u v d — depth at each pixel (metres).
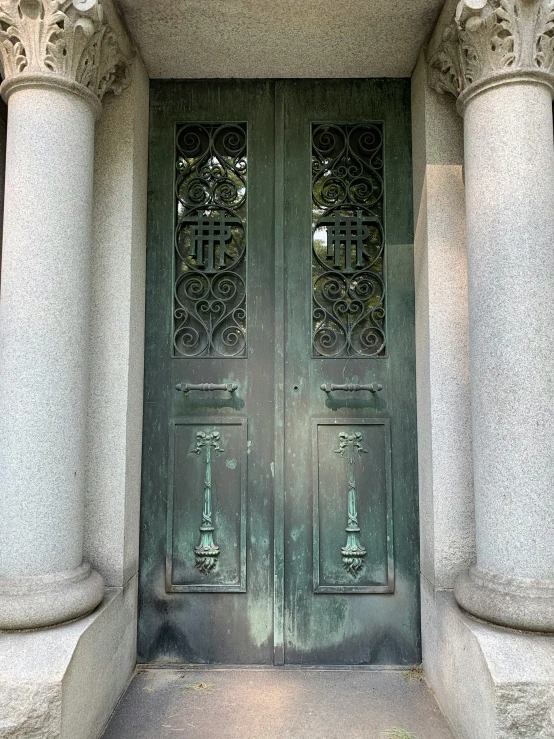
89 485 3.09
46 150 2.68
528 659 2.34
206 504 3.44
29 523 2.53
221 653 3.39
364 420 3.47
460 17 2.74
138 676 3.24
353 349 3.54
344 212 3.62
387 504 3.43
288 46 3.36
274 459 3.45
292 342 3.53
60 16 2.65
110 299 3.18
